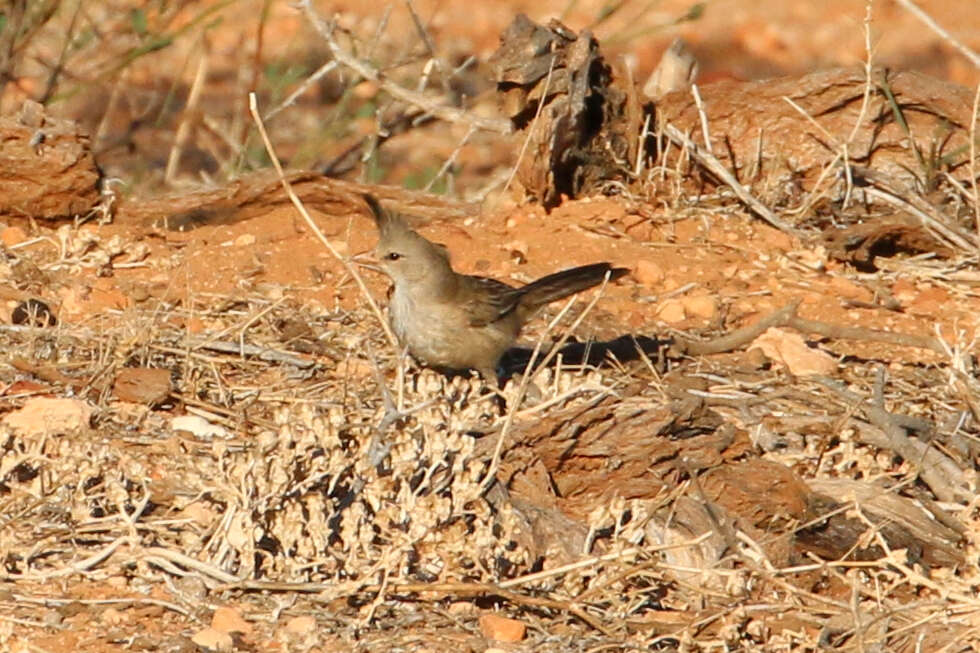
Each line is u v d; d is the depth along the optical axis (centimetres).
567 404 1026
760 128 1501
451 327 1078
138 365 1105
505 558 877
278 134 2233
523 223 1423
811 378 1121
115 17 2294
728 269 1347
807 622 868
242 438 1010
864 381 1145
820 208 1466
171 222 1431
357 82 1850
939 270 1377
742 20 3222
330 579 873
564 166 1465
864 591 889
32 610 833
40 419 992
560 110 1432
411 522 857
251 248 1348
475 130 1747
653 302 1277
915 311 1302
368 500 880
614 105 1477
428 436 886
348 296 1262
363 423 934
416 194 1470
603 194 1483
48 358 1104
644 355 1110
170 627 825
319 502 868
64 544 894
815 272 1361
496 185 1658
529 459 955
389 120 2128
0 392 1048
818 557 932
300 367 1127
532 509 919
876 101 1495
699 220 1437
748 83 1527
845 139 1488
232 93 2414
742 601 882
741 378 1130
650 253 1371
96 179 1398
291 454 874
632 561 878
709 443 984
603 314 1244
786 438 1041
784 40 3106
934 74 2897
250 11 2738
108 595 852
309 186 1450
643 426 984
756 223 1441
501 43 1458
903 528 950
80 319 1187
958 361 1110
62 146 1377
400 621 847
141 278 1280
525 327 1211
